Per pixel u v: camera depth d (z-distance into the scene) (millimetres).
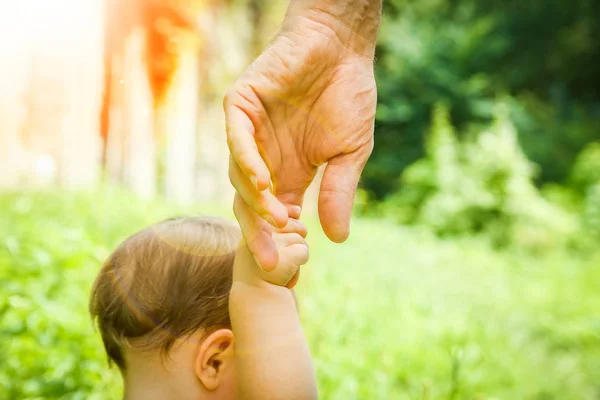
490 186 14727
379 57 21250
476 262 10070
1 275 2617
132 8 7961
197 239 1522
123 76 7754
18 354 2240
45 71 6988
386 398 2830
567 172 18109
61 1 6949
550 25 21812
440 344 4043
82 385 2234
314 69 1249
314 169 1313
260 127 1224
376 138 20031
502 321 6090
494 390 3863
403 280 6609
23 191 6141
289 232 1324
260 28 12203
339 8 1265
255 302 1355
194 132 9430
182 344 1453
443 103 19562
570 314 6953
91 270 3062
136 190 8383
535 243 13453
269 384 1327
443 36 20438
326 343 2971
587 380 5066
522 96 20734
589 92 22188
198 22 10461
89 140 7457
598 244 13422
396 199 15820
